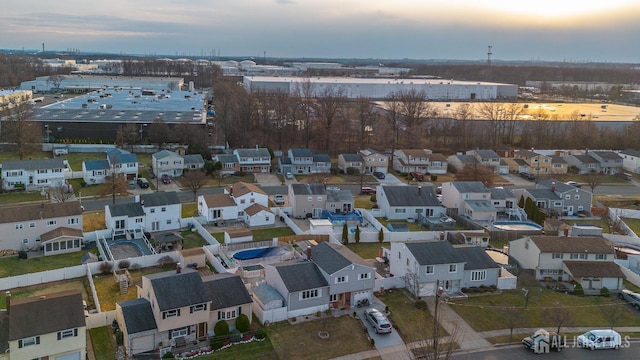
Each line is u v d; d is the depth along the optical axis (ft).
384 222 278.26
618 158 404.16
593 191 350.84
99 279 196.03
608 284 197.77
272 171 376.48
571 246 205.05
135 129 422.41
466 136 488.85
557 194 297.74
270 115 485.97
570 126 507.30
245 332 156.25
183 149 400.88
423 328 163.02
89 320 158.30
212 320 156.46
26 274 192.85
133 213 244.42
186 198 304.50
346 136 478.18
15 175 302.45
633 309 182.29
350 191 319.68
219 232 252.21
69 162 366.43
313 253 189.26
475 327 165.17
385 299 182.39
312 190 282.97
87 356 144.15
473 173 339.77
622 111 640.99
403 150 401.29
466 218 282.97
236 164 365.40
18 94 568.82
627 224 283.38
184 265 207.10
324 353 148.25
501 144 488.85
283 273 171.63
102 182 321.93
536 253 203.82
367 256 225.97
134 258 205.67
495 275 193.36
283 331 159.53
